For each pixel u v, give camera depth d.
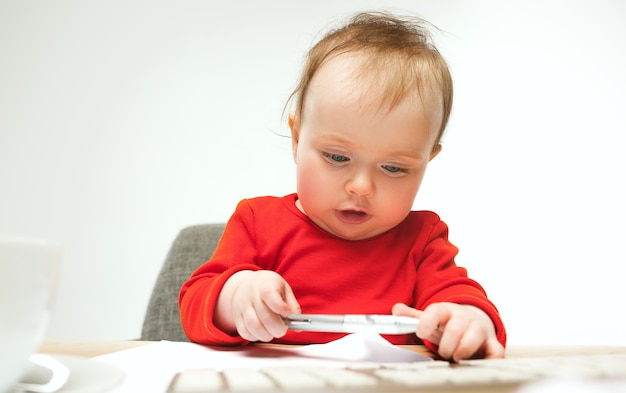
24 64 2.10
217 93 2.06
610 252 2.03
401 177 0.83
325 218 0.88
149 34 2.09
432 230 0.97
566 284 2.02
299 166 0.87
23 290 0.31
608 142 2.08
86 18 2.10
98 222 2.04
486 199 2.04
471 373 0.38
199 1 2.08
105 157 2.07
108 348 0.62
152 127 2.06
